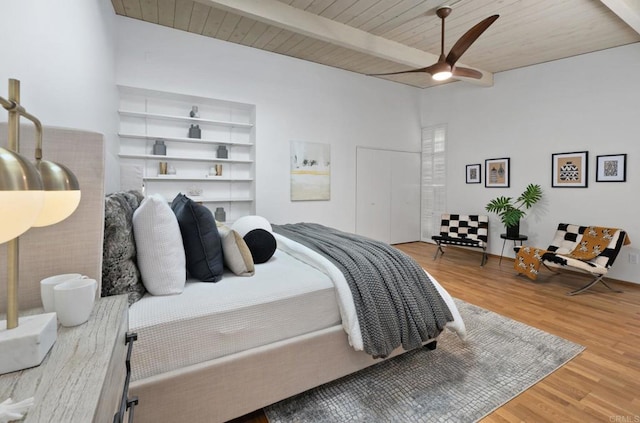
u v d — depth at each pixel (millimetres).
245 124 4590
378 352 1708
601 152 4047
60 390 609
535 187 4574
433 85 6180
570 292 3467
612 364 2059
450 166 5934
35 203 589
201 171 4496
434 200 6262
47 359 708
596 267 3365
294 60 4914
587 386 1831
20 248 1044
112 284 1296
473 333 2469
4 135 1053
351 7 3301
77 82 2119
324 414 1599
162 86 3971
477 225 5152
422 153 6488
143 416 1235
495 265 4676
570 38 3781
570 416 1590
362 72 5555
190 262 1684
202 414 1354
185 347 1320
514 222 4574
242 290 1562
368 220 5875
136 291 1399
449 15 3367
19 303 1047
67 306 852
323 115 5246
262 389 1497
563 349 2236
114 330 853
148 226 1453
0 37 1167
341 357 1752
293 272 1869
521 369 1986
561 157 4406
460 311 2922
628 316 2836
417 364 2035
